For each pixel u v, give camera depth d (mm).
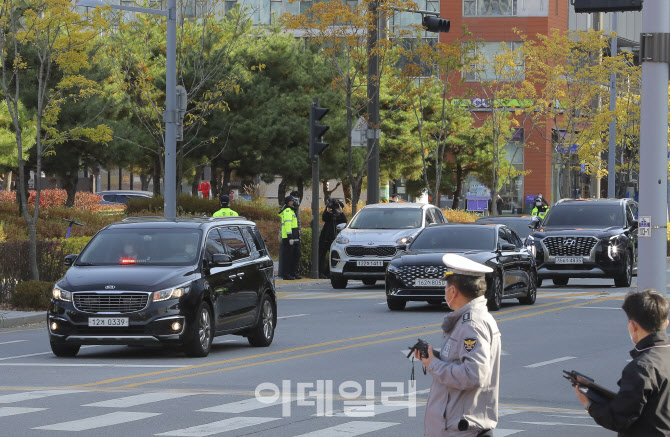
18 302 36406
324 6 58438
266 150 79500
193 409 17969
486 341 9617
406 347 26844
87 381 21328
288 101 80125
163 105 73188
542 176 122875
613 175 84812
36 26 40531
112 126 67562
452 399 9672
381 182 109188
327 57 61281
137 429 16172
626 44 147125
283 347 27328
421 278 36281
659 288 21109
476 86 111688
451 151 104625
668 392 8828
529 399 19344
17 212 63781
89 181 135000
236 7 78938
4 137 61438
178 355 25859
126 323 24484
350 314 35969
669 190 74125
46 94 63094
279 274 52344
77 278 25188
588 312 35969
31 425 16516
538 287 49219
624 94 93938
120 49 62281
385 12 57344
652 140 20938
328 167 83875
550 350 26219
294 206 52000
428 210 49625
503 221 54000
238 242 27844
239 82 74438
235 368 23203
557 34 84750
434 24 55594
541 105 86188
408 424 16641
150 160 83250
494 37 123625
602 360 24484
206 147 76938
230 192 86500
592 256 47375
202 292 25172
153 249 26156
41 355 26031
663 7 20703
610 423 8883
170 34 44094
